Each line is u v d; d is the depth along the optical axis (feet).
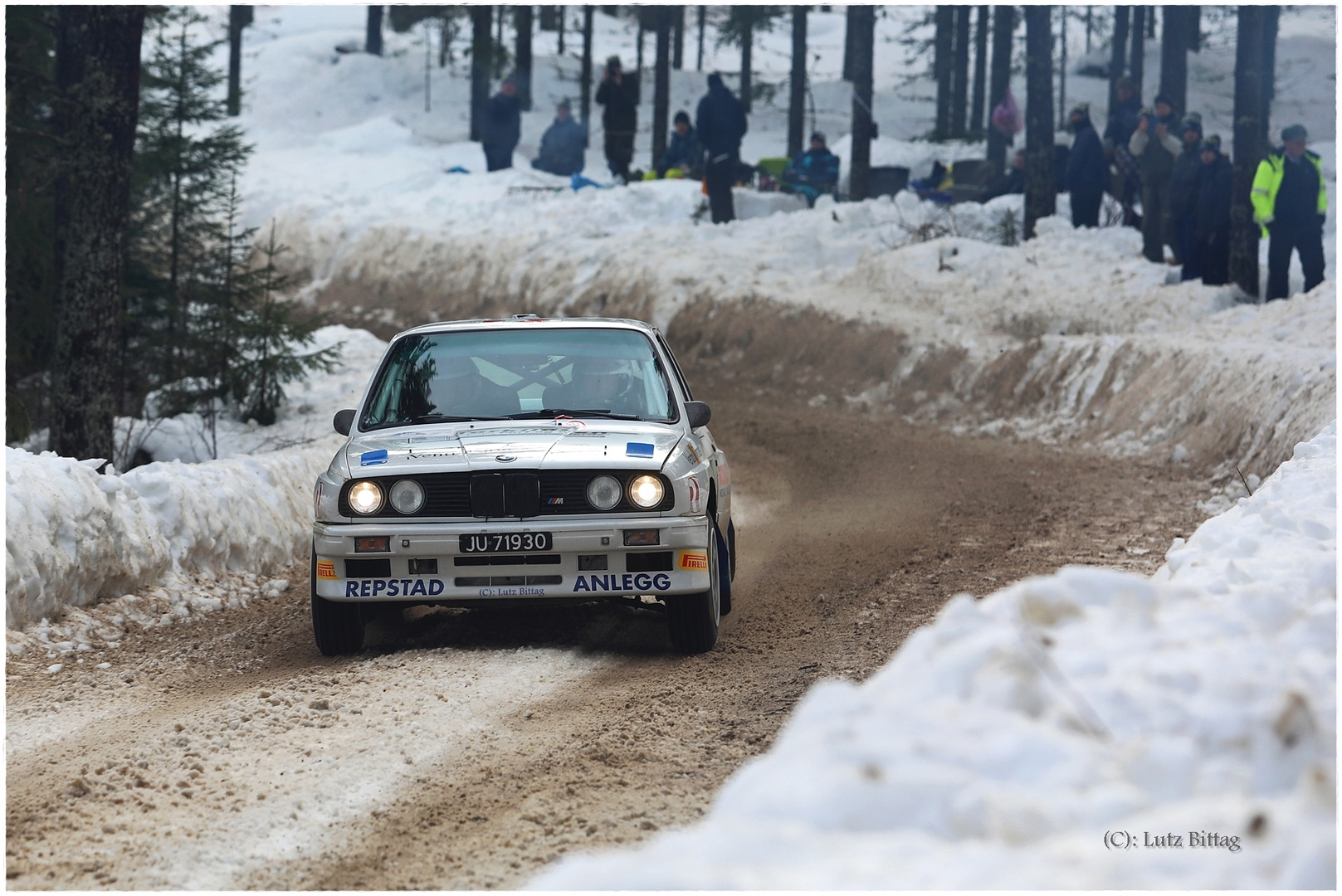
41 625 80.94
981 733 33.19
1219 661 36.32
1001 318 217.56
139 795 50.49
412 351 86.22
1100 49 620.49
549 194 354.95
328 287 360.89
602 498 71.92
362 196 391.86
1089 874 27.32
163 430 169.27
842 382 223.92
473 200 368.68
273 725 59.82
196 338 181.27
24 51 163.22
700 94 622.54
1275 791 31.53
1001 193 327.06
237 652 78.95
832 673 67.77
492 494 71.46
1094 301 208.03
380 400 83.25
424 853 44.27
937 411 201.26
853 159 339.36
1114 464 149.59
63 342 136.05
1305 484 71.67
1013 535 110.52
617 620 84.02
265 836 46.03
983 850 28.55
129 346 194.08
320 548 71.87
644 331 88.12
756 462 170.19
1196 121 203.72
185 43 202.28
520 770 53.06
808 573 101.19
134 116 138.21
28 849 44.98
